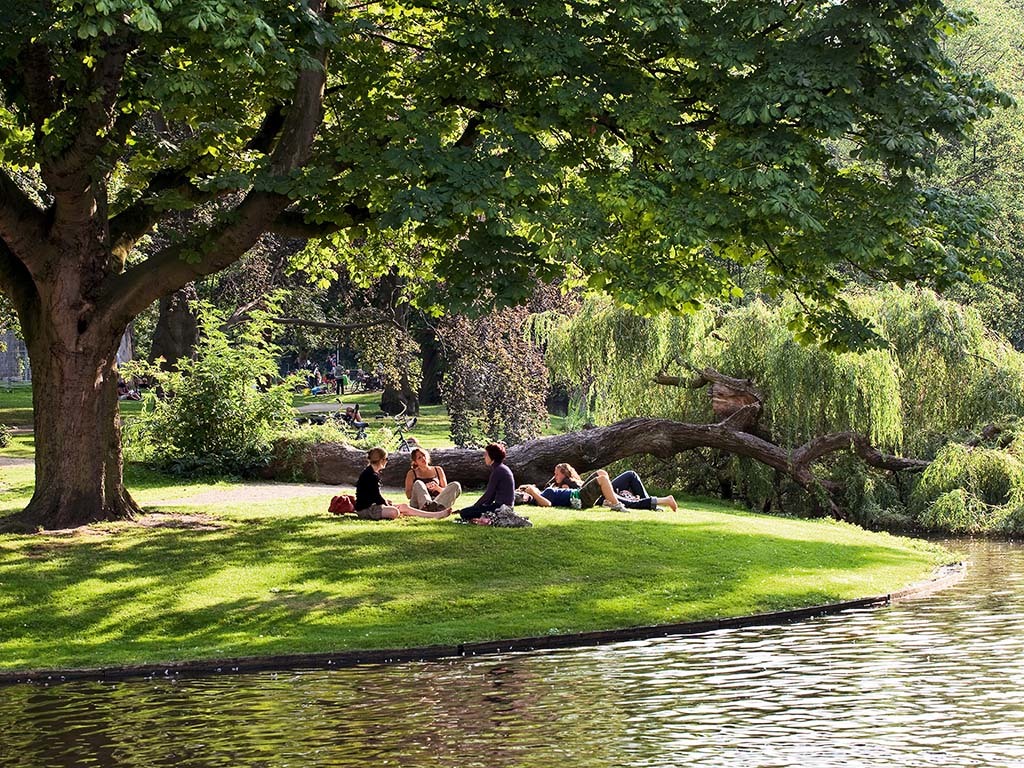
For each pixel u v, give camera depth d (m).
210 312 29.69
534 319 33.38
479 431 38.66
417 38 21.19
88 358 19.08
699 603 16.33
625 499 24.06
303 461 28.25
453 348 39.81
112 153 18.14
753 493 29.41
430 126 17.92
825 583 18.03
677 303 20.56
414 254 26.84
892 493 29.02
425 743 9.84
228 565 16.88
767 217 17.94
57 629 14.48
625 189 17.61
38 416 19.16
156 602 15.36
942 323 28.89
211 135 18.66
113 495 19.59
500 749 9.63
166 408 28.92
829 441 27.92
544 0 18.02
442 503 21.00
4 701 11.66
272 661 13.25
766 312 29.94
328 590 16.08
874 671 12.52
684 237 17.28
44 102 17.67
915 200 18.52
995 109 59.22
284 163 18.20
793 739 9.86
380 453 20.47
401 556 17.62
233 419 28.77
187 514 20.48
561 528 19.92
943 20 18.75
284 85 15.65
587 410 32.09
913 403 29.03
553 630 14.71
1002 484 27.88
